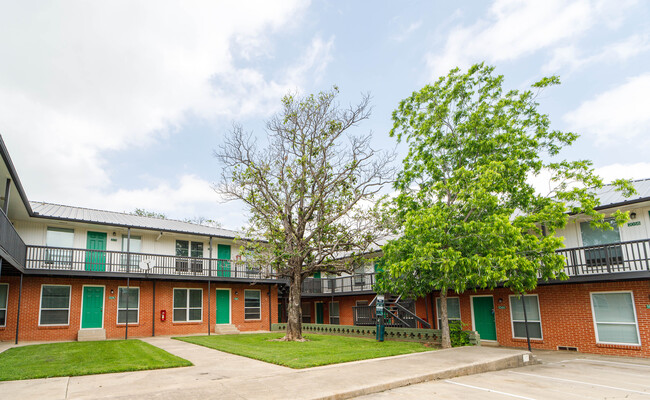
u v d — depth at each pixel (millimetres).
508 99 14125
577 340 15227
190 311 22000
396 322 18109
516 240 11508
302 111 16750
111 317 19344
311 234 15969
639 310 13766
